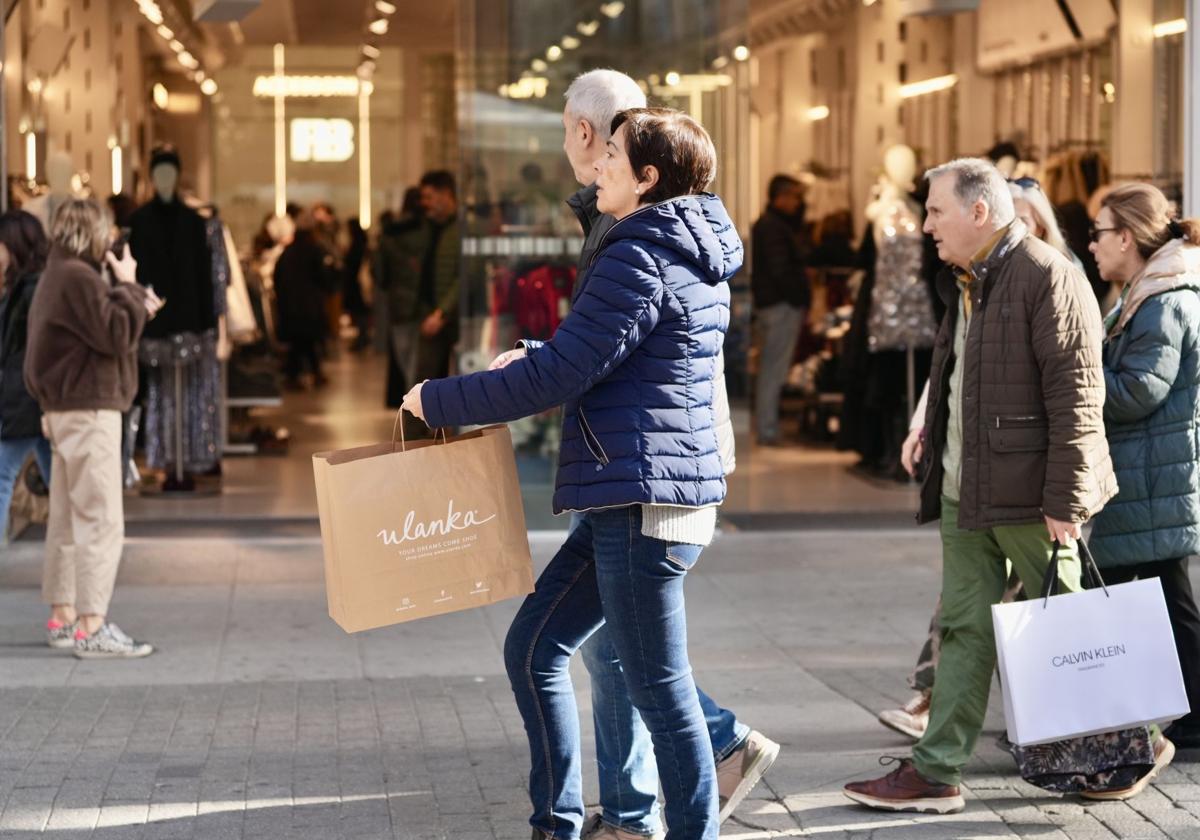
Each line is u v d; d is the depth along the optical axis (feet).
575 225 39.01
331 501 16.15
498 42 38.70
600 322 15.56
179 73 81.35
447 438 17.02
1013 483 19.24
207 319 44.57
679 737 16.29
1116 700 19.03
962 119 60.49
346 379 80.79
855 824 19.49
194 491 45.83
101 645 27.91
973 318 19.57
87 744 22.82
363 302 93.56
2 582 34.06
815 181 67.51
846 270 59.21
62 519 28.48
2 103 37.93
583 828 18.40
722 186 39.96
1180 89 40.34
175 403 45.27
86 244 27.55
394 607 16.30
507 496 16.72
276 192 115.34
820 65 67.41
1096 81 49.21
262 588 33.96
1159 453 21.24
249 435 55.67
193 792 20.68
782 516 42.27
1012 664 18.86
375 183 115.24
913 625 30.73
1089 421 18.97
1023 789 20.84
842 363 49.65
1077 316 19.04
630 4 39.01
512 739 23.16
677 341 15.89
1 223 29.45
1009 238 19.42
